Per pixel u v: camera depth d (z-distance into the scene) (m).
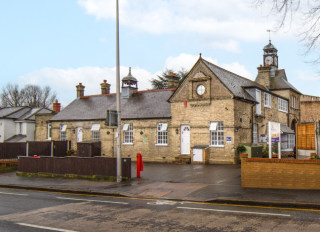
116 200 11.33
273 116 30.27
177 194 11.92
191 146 24.00
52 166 17.53
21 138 38.34
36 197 12.17
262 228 7.42
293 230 7.23
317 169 11.99
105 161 15.87
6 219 8.62
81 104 34.38
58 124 32.69
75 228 7.66
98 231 7.39
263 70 35.31
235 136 22.41
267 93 29.16
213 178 15.54
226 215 8.76
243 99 23.67
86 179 16.20
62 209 9.84
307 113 42.97
